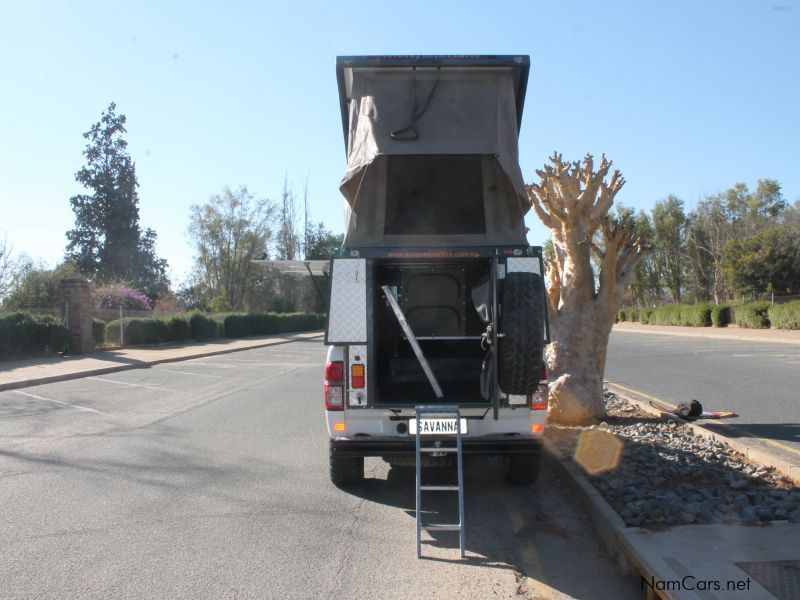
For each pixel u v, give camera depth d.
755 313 38.75
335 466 6.86
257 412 12.09
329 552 5.26
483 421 6.07
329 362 6.14
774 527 5.19
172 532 5.68
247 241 55.06
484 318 6.51
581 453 7.77
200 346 31.00
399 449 6.06
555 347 9.75
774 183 57.81
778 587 4.11
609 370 18.52
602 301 9.68
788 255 42.59
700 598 3.96
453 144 6.48
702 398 12.69
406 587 4.62
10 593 4.44
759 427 9.45
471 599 4.44
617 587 4.66
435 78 6.65
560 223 9.95
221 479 7.41
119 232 46.56
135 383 16.83
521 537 5.65
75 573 4.79
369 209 7.02
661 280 65.19
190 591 4.50
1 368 19.12
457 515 6.22
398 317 6.44
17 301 30.38
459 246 6.34
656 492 6.25
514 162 6.66
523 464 6.79
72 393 14.78
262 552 5.24
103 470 7.77
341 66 6.62
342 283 6.08
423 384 6.87
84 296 24.78
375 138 6.48
